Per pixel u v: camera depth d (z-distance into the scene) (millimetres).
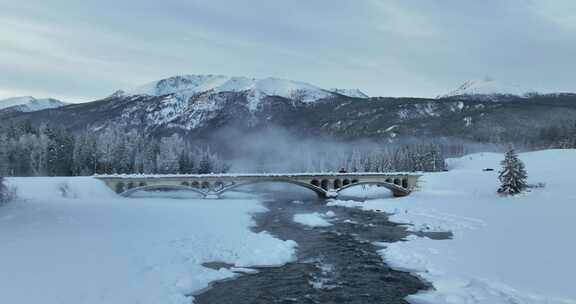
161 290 32281
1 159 101500
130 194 113688
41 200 79375
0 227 49062
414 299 32656
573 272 35656
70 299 28625
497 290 32469
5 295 28438
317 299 33562
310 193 150000
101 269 35312
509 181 99062
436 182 127875
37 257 37156
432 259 43438
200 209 82625
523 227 57844
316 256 47844
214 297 33312
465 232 59188
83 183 104938
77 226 52969
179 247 45781
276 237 59844
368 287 36500
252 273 40125
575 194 85875
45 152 136125
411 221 73250
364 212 90062
